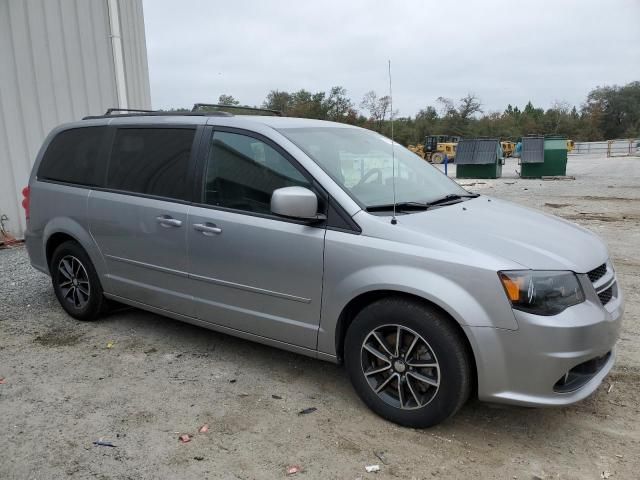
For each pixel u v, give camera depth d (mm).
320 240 3285
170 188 4082
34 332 4707
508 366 2818
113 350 4305
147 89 12047
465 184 21000
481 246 2955
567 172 27359
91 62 9688
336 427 3188
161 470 2803
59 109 9227
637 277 6328
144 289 4305
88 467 2828
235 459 2891
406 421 3139
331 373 3889
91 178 4664
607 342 2936
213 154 3893
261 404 3457
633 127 94062
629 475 2746
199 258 3863
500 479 2725
